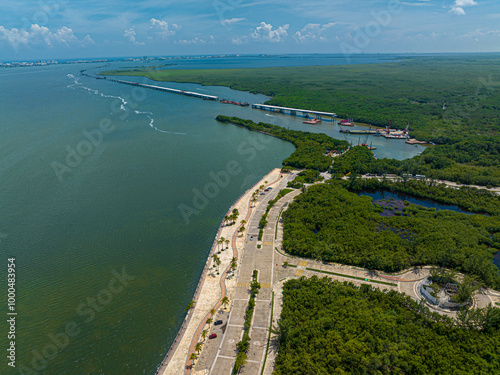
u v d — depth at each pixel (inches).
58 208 7234.3
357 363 3489.2
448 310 4389.8
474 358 3545.8
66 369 3902.6
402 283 4940.9
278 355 3759.8
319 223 6628.9
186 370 3740.2
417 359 3545.8
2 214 6943.9
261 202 7642.7
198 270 5541.3
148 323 4534.9
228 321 4360.2
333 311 4301.2
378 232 6387.8
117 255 5836.6
